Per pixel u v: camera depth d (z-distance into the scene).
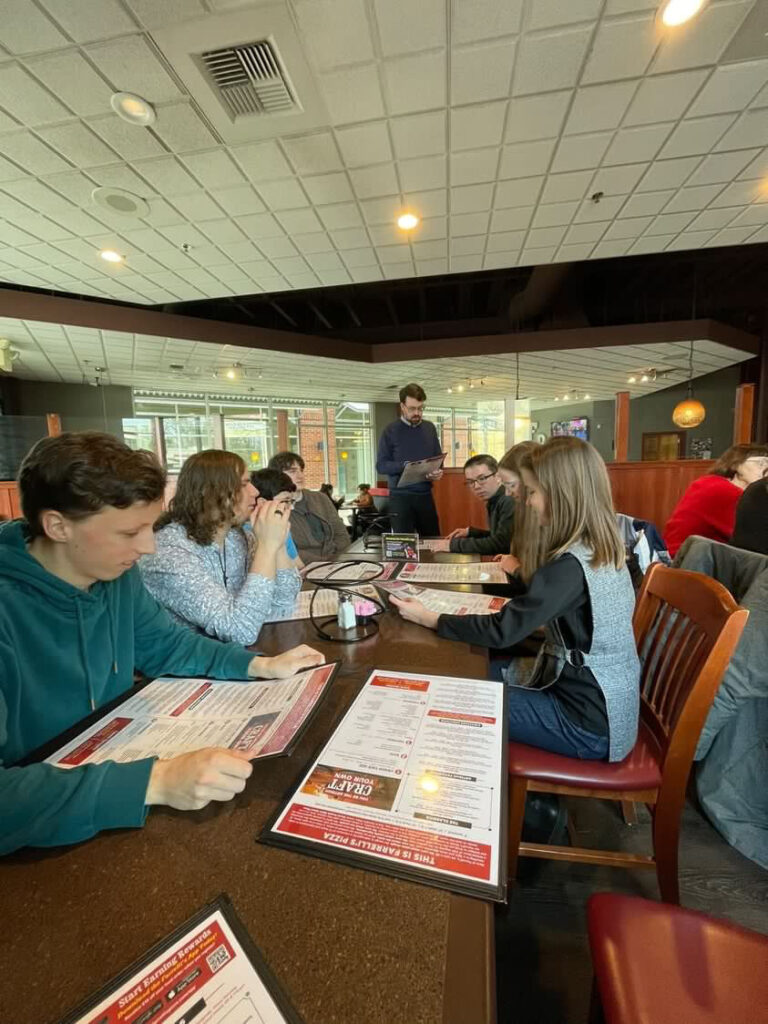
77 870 0.44
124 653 0.78
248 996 0.33
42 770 0.51
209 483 1.12
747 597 1.27
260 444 9.34
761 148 2.32
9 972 0.35
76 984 0.34
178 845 0.46
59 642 0.67
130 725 0.66
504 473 1.66
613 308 6.53
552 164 2.41
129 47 1.66
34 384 7.05
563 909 1.13
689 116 2.09
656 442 9.48
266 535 1.06
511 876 1.09
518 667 1.28
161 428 8.40
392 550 1.89
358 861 0.43
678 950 0.60
